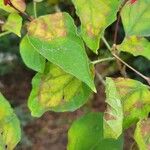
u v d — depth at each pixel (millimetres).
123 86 590
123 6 612
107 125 541
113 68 1274
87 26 536
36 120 2211
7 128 574
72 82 592
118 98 548
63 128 2178
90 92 593
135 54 608
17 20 574
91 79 520
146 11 615
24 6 578
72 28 541
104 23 536
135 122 587
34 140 2186
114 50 616
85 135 600
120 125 541
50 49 532
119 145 598
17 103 2338
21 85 2385
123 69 643
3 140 569
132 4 613
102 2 539
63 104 591
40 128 2205
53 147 2184
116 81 592
